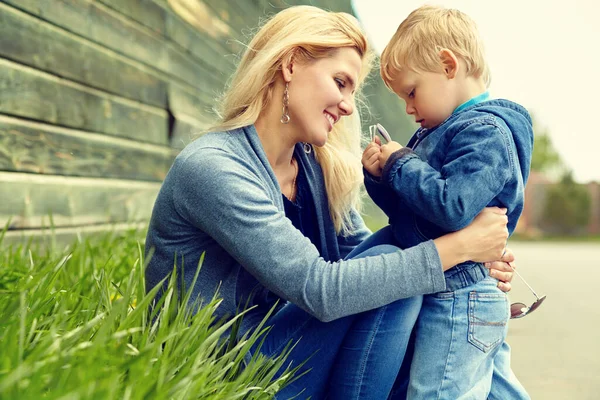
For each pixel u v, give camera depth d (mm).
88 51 3686
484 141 1760
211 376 1461
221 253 1777
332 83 1840
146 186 4445
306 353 1784
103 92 3875
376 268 1666
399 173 1829
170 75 4945
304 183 2061
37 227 3137
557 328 4031
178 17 5156
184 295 1704
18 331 1338
